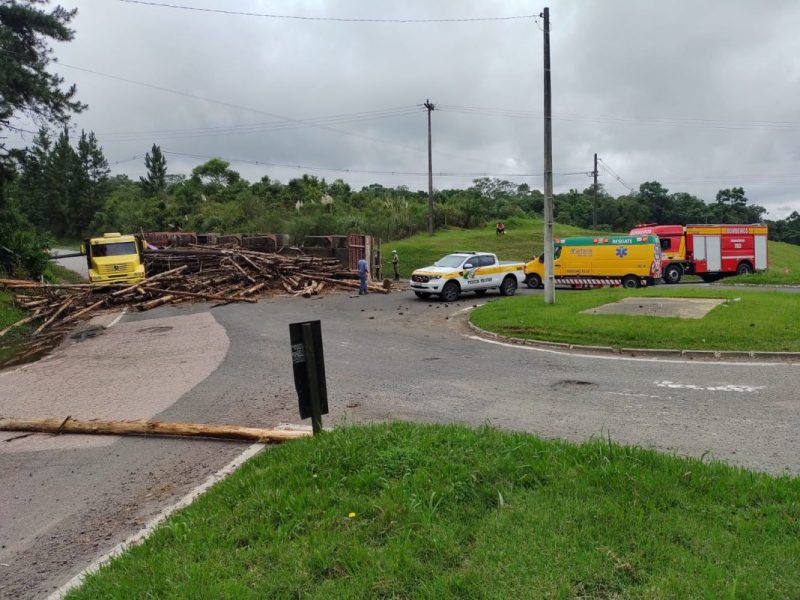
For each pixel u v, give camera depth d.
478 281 23.50
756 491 3.88
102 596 3.21
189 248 31.78
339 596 2.96
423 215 56.34
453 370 9.82
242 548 3.54
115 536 4.38
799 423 6.22
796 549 3.15
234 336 14.61
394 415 7.09
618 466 4.28
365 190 78.12
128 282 25.53
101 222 70.50
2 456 6.38
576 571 3.02
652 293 18.11
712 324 11.91
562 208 85.44
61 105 25.44
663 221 88.62
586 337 11.94
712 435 5.89
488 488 4.04
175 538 3.78
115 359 12.62
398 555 3.25
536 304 16.66
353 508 3.85
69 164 76.88
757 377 8.53
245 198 56.09
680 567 3.03
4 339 17.39
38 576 3.86
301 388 5.40
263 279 26.91
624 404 7.27
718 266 31.00
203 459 5.96
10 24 24.23
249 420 7.26
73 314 21.05
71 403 8.73
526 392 8.09
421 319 17.45
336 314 19.05
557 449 4.74
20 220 28.61
